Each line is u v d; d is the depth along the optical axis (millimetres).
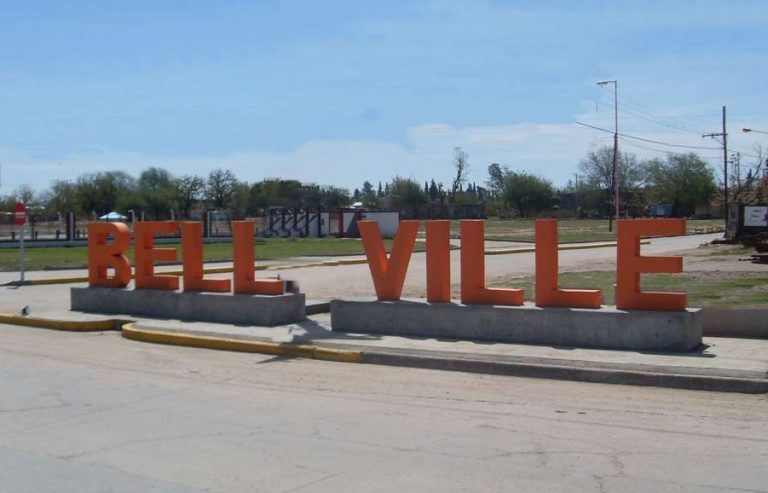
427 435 8562
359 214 65875
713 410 9578
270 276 27406
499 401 10203
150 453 7965
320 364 13016
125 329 16312
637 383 11047
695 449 7926
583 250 42938
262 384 11484
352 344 13789
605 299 18391
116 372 12516
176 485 6969
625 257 13070
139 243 18359
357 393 10789
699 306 16016
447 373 12117
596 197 106938
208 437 8562
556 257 13695
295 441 8359
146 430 8891
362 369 12547
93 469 7453
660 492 6656
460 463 7531
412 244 15195
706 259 30641
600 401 10133
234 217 77875
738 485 6809
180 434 8695
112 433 8773
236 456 7828
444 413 9578
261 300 16328
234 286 17016
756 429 8672
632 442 8203
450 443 8234
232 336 14922
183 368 12812
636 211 97125
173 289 17953
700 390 10688
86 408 10000
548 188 118250
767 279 21453
